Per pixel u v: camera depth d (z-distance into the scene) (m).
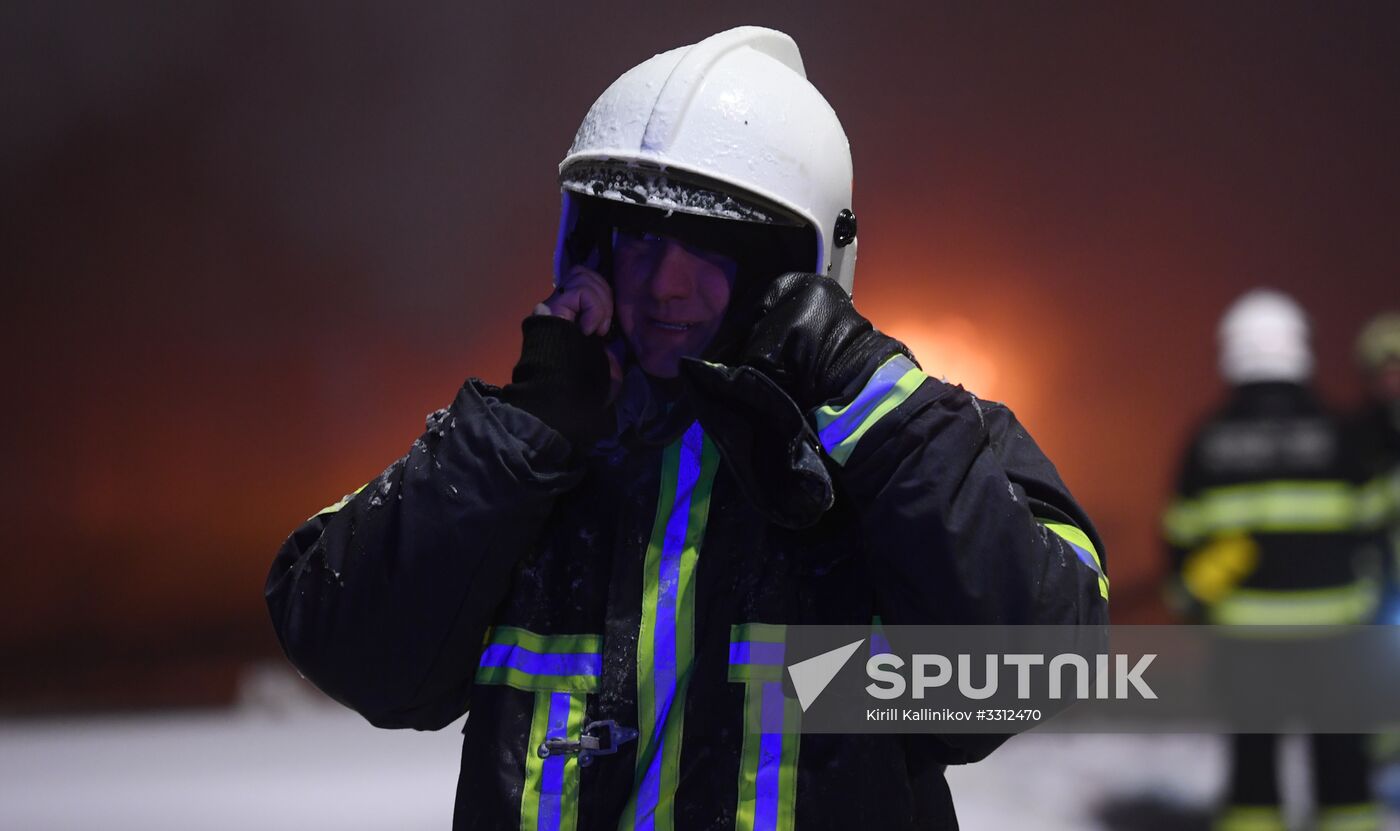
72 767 26.72
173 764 26.97
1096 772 23.50
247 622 52.12
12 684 45.16
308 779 24.45
